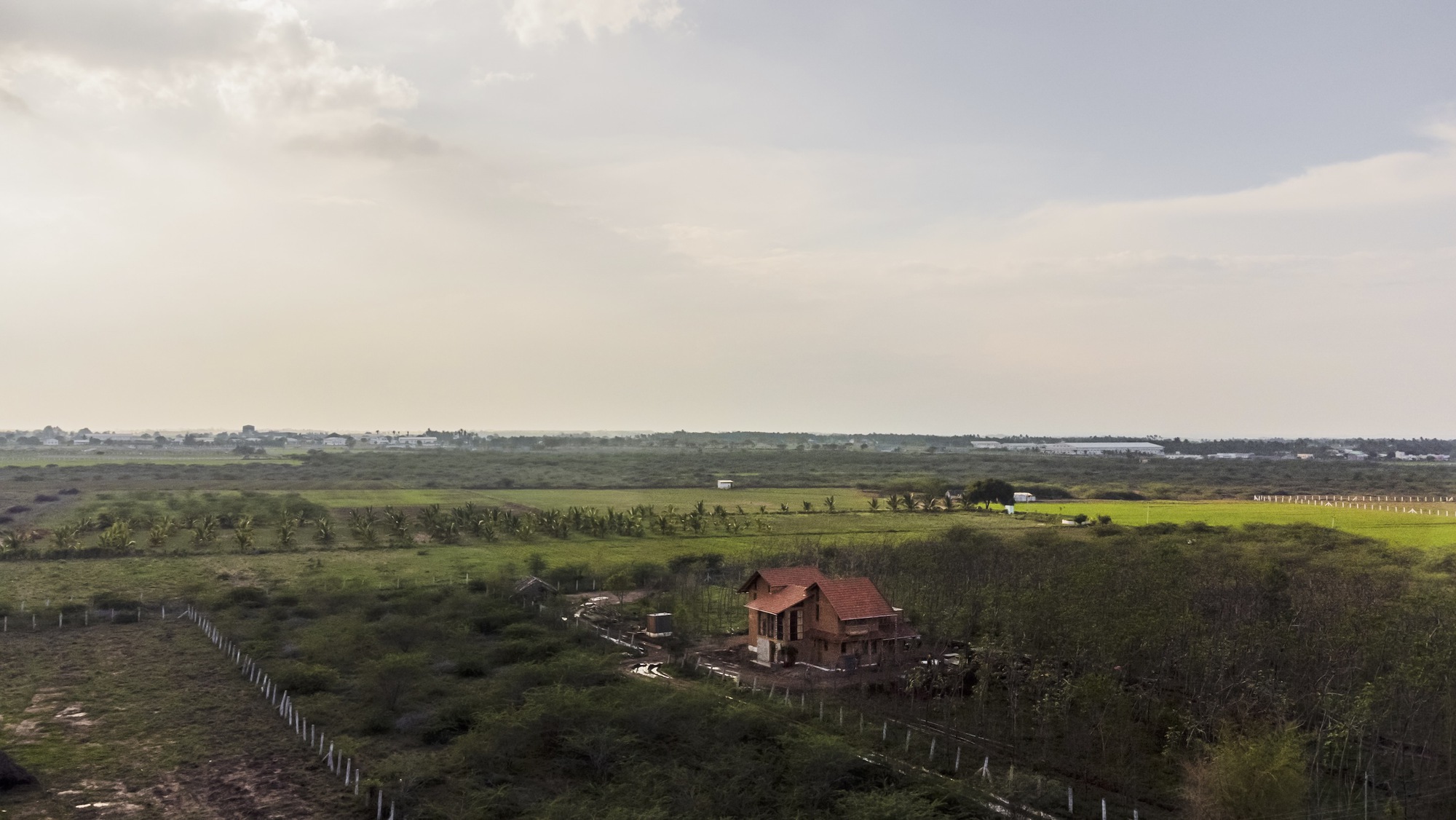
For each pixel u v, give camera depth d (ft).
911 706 194.08
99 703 191.11
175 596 307.37
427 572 359.05
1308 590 267.80
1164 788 147.54
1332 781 150.51
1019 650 197.57
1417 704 159.12
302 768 156.04
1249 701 177.37
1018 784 139.33
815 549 386.93
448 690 201.16
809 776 145.38
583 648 239.91
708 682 213.66
